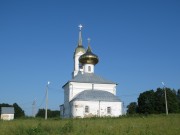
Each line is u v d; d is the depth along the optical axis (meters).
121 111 70.75
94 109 69.56
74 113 69.25
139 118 49.19
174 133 28.30
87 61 85.81
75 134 28.94
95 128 32.59
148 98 100.38
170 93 100.25
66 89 80.31
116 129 31.56
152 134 28.06
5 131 32.06
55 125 35.59
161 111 97.75
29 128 31.75
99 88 78.25
